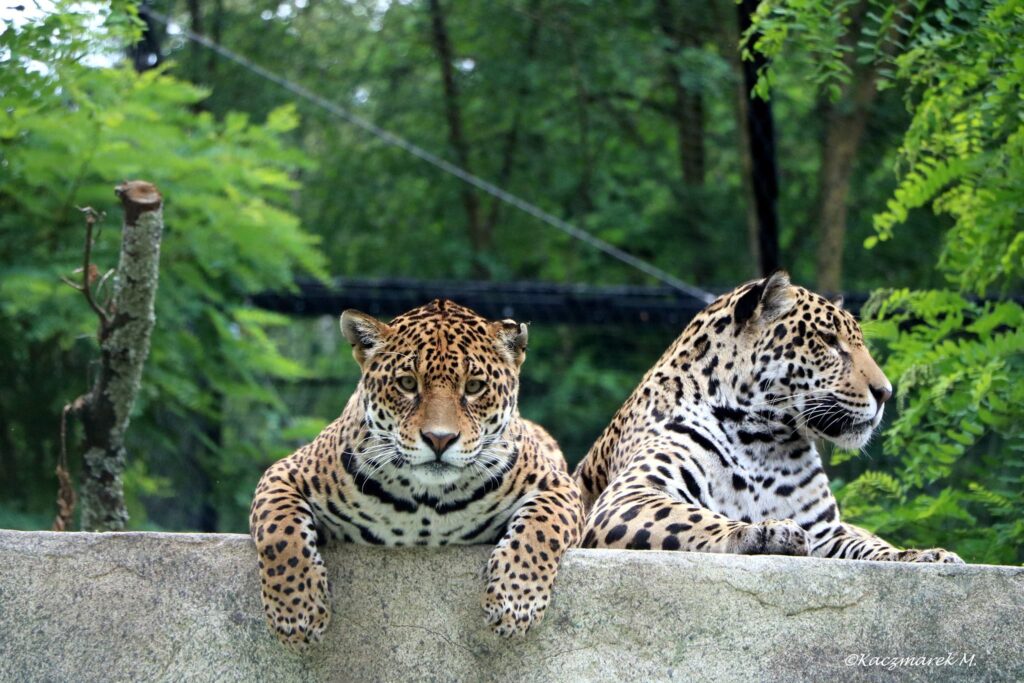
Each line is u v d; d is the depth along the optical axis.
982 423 10.16
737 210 21.91
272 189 16.59
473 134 24.05
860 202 16.92
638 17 17.22
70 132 13.16
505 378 7.28
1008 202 10.15
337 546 6.99
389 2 21.92
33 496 13.86
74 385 14.12
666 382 9.02
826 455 12.55
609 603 6.85
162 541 7.00
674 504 7.86
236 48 22.67
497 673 6.84
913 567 6.93
